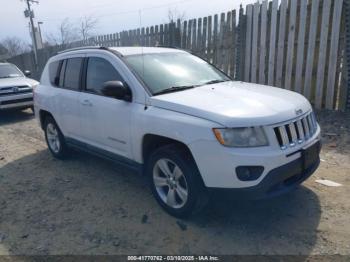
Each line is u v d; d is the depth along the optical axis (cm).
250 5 805
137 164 391
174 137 328
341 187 407
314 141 352
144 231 340
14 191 458
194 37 955
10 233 353
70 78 496
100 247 319
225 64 887
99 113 423
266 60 802
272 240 315
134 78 384
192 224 346
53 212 392
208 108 318
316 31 698
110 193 431
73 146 513
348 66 673
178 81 405
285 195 395
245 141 297
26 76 1104
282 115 317
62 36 1939
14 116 1025
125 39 1236
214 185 310
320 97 719
